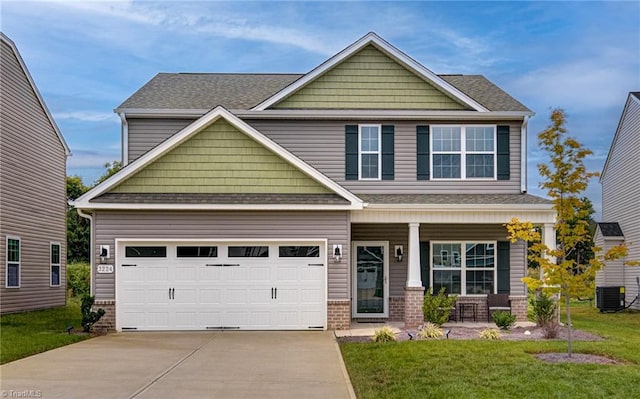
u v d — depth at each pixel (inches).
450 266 773.9
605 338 581.9
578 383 380.2
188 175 685.3
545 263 494.6
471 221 697.6
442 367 429.1
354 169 784.3
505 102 812.6
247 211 668.1
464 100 784.3
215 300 668.1
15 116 869.2
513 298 761.6
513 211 697.0
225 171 687.1
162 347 550.3
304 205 660.7
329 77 797.9
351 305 775.1
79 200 650.2
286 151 685.3
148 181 682.8
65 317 820.6
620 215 1129.4
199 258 669.3
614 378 391.9
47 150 998.4
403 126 789.2
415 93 797.9
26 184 910.4
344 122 788.6
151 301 663.1
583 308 1069.1
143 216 662.5
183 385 391.9
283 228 670.5
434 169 786.8
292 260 674.2
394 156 785.6
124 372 432.5
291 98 794.2
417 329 660.7
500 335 578.6
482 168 789.2
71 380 405.1
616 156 1151.0
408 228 762.2
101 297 657.6
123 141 793.6
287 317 669.3
